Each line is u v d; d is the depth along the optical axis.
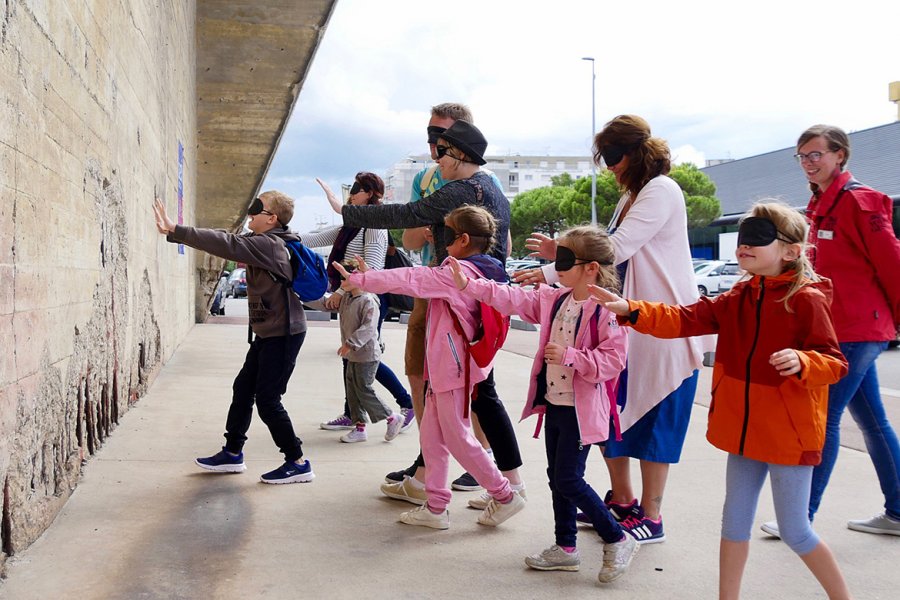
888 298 3.62
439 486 3.66
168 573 2.99
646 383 3.48
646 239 3.51
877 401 3.73
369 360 5.26
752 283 2.70
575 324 3.24
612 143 3.63
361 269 3.54
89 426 4.52
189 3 12.20
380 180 5.10
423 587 2.99
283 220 4.25
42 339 3.24
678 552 3.44
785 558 3.39
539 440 5.62
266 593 2.87
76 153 3.79
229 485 4.23
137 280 6.18
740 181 47.91
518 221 51.47
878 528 3.72
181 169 10.94
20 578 2.87
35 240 3.07
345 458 4.95
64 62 3.50
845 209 3.62
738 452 2.65
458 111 4.12
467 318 3.53
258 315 4.23
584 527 3.77
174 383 7.52
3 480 2.82
